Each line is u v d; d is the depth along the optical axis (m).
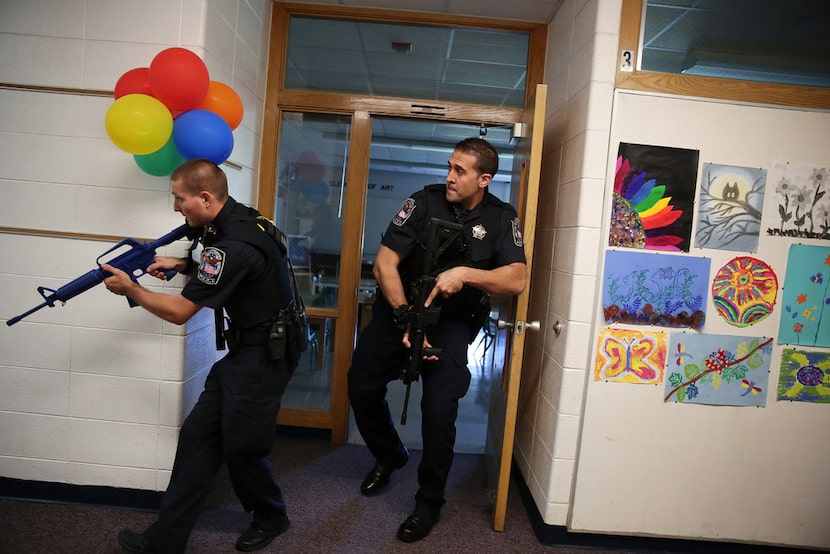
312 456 2.57
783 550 1.97
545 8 2.43
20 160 1.88
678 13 1.89
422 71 2.68
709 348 1.89
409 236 1.88
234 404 1.55
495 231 1.89
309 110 2.66
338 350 2.73
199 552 1.72
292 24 2.66
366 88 2.69
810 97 1.85
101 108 1.86
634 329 1.89
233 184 2.21
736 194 1.86
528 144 2.06
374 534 1.91
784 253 1.87
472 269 1.73
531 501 2.17
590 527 1.94
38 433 1.93
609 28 1.85
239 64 2.20
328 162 2.72
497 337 2.34
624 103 1.85
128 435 1.92
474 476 2.49
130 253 1.56
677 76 1.85
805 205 1.87
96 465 1.93
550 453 1.98
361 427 2.14
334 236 2.75
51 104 1.86
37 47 1.85
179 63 1.56
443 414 1.84
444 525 2.03
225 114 1.80
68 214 1.88
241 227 1.52
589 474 1.92
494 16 2.58
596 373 1.89
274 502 1.75
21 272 1.89
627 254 1.87
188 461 1.58
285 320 1.61
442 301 1.88
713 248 1.87
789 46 1.91
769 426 1.91
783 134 1.86
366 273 5.37
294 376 2.81
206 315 2.09
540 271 2.43
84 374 1.91
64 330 1.90
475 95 2.69
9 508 1.90
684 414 1.91
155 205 1.87
